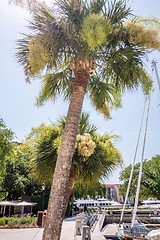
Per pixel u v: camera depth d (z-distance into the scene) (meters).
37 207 19.56
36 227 9.29
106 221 20.52
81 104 3.88
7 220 9.84
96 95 5.52
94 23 3.25
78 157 5.50
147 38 3.79
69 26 3.63
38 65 3.46
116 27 3.95
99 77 5.23
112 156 5.99
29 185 19.98
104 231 13.04
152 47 3.86
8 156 11.11
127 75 3.97
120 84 4.28
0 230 8.08
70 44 3.80
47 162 5.68
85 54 3.81
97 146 6.12
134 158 11.17
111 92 5.50
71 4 3.81
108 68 4.19
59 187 3.05
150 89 4.01
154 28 3.80
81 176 5.81
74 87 4.06
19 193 19.08
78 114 3.72
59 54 3.97
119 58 3.84
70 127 3.54
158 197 25.45
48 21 3.69
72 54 4.09
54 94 5.22
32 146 6.31
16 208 17.94
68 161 3.27
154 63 8.48
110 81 5.20
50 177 6.03
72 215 23.50
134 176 27.58
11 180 17.48
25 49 4.32
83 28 3.35
